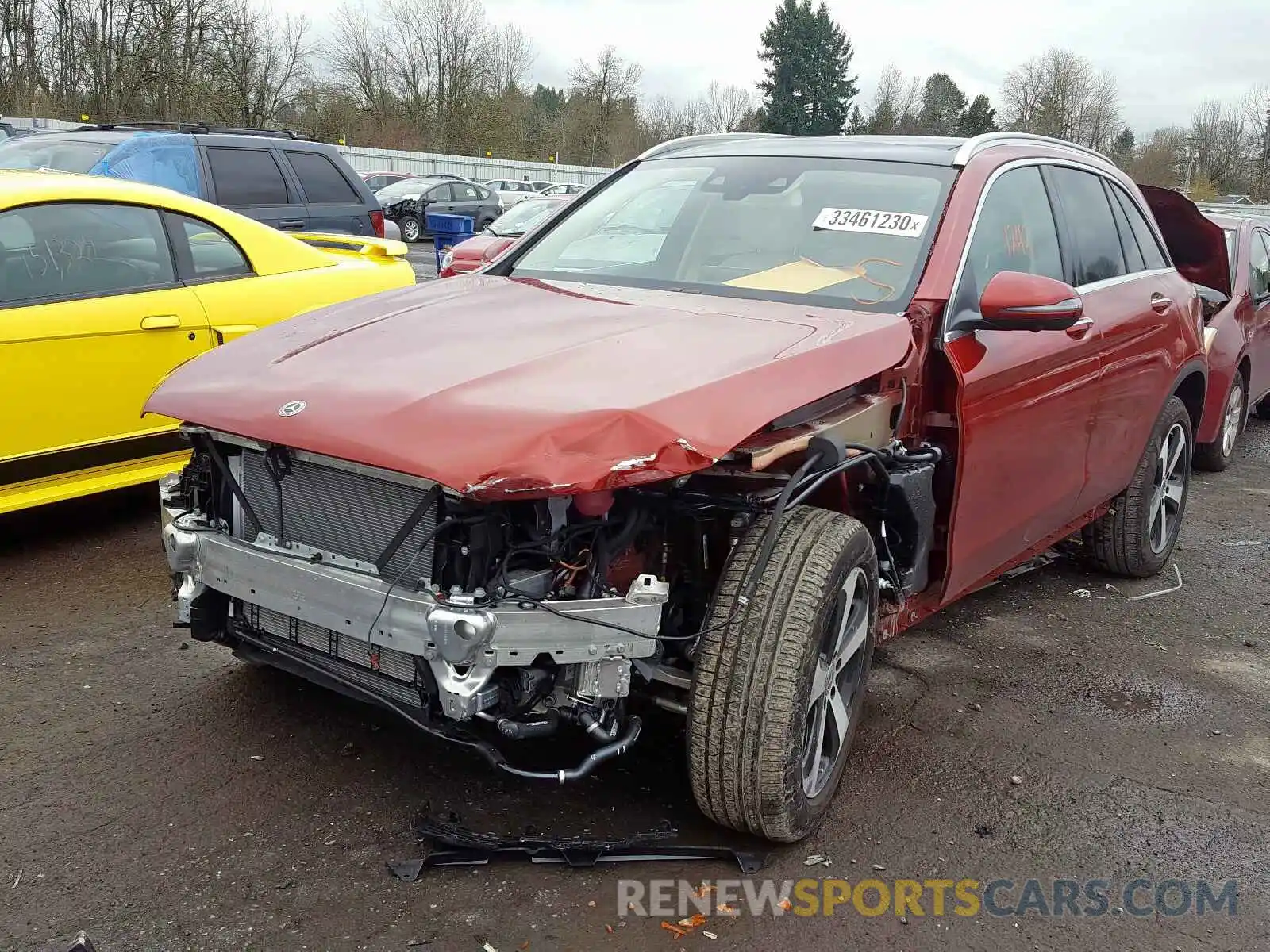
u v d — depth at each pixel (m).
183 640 4.08
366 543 2.73
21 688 3.65
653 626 2.59
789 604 2.71
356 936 2.52
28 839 2.82
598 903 2.69
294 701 3.63
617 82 70.62
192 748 3.31
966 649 4.54
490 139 61.59
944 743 3.67
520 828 2.96
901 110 93.38
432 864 2.78
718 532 2.98
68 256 4.88
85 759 3.22
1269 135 67.88
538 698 2.63
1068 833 3.16
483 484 2.37
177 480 3.22
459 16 61.06
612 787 3.19
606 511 2.62
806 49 87.56
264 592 2.82
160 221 5.30
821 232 3.79
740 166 4.24
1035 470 3.98
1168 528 5.68
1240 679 4.40
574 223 4.35
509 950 2.50
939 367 3.41
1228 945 2.71
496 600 2.51
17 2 43.28
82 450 4.85
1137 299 4.82
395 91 62.28
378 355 2.99
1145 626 4.94
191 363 3.28
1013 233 4.02
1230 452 8.47
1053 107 72.19
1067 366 4.05
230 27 44.97
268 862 2.78
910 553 3.29
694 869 2.85
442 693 2.51
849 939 2.62
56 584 4.60
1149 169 69.94
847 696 3.16
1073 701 4.09
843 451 2.89
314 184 9.76
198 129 9.51
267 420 2.75
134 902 2.60
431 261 22.19
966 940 2.66
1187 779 3.53
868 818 3.17
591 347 2.91
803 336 3.07
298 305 5.77
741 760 2.70
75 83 44.19
